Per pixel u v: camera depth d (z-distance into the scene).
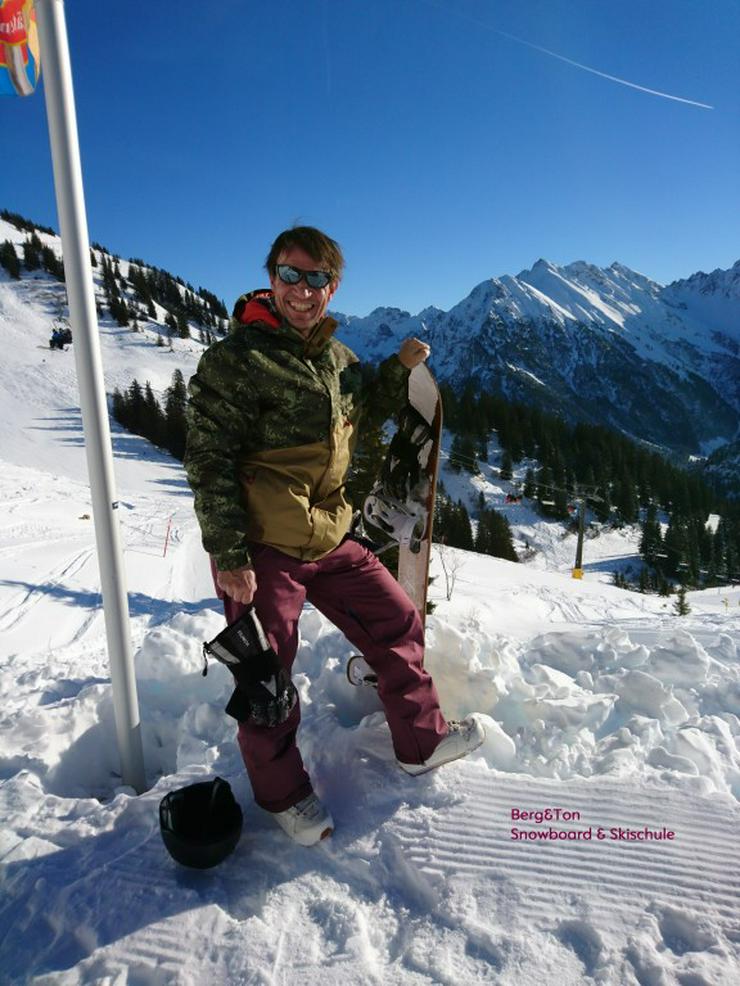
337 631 3.38
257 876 1.82
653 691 2.66
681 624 5.18
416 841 1.87
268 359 1.83
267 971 1.51
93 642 5.61
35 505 15.42
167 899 1.72
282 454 1.92
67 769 2.64
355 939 1.59
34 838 1.94
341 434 2.04
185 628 3.80
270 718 1.78
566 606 15.90
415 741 2.07
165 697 3.08
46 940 1.64
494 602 10.78
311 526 1.92
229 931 1.63
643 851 1.80
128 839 1.96
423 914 1.68
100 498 2.24
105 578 2.31
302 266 1.84
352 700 2.62
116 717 2.43
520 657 3.35
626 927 1.59
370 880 1.79
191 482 1.81
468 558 26.61
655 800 1.97
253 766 1.89
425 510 2.48
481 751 2.31
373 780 2.11
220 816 1.87
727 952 1.52
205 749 2.49
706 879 1.71
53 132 1.99
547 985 1.46
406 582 2.67
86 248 2.10
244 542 1.79
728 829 1.86
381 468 2.63
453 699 2.66
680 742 2.34
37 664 4.21
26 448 41.50
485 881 1.74
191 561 12.87
